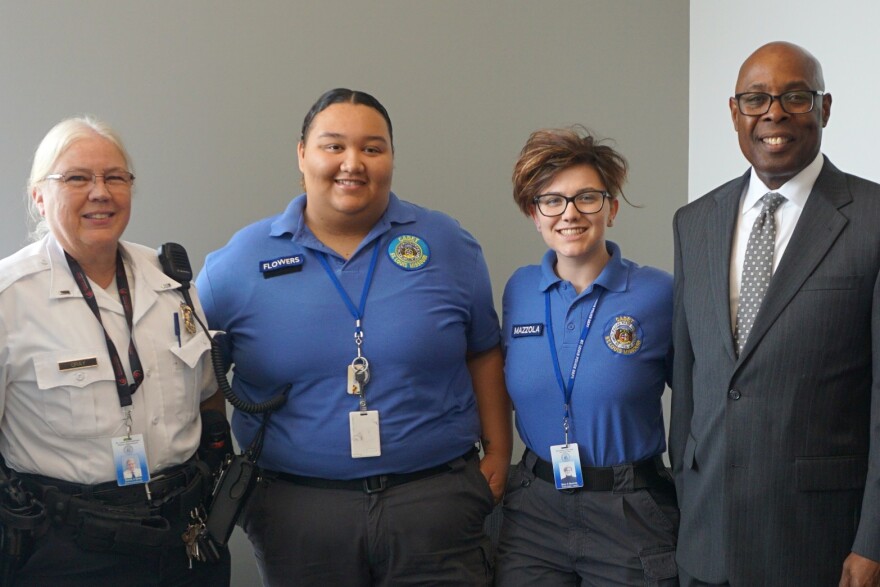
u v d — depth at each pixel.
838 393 1.94
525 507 2.41
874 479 1.86
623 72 3.61
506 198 3.44
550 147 2.31
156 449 2.05
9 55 2.81
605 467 2.33
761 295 2.00
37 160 2.02
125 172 2.05
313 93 3.16
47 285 2.01
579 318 2.38
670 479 2.39
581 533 2.33
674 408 2.26
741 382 1.99
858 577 1.87
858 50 2.90
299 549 2.32
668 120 3.69
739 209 2.11
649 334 2.35
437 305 2.40
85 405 1.97
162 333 2.11
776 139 1.94
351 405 2.32
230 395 2.21
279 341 2.33
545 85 3.49
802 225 1.96
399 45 3.27
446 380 2.44
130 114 2.95
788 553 1.97
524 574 2.39
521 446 3.56
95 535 1.94
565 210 2.30
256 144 3.10
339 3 3.18
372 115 2.32
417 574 2.34
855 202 1.95
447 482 2.39
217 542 2.11
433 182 3.35
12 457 2.01
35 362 1.95
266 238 2.43
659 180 3.71
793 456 1.95
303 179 2.52
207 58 3.03
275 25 3.10
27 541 1.92
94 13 2.89
